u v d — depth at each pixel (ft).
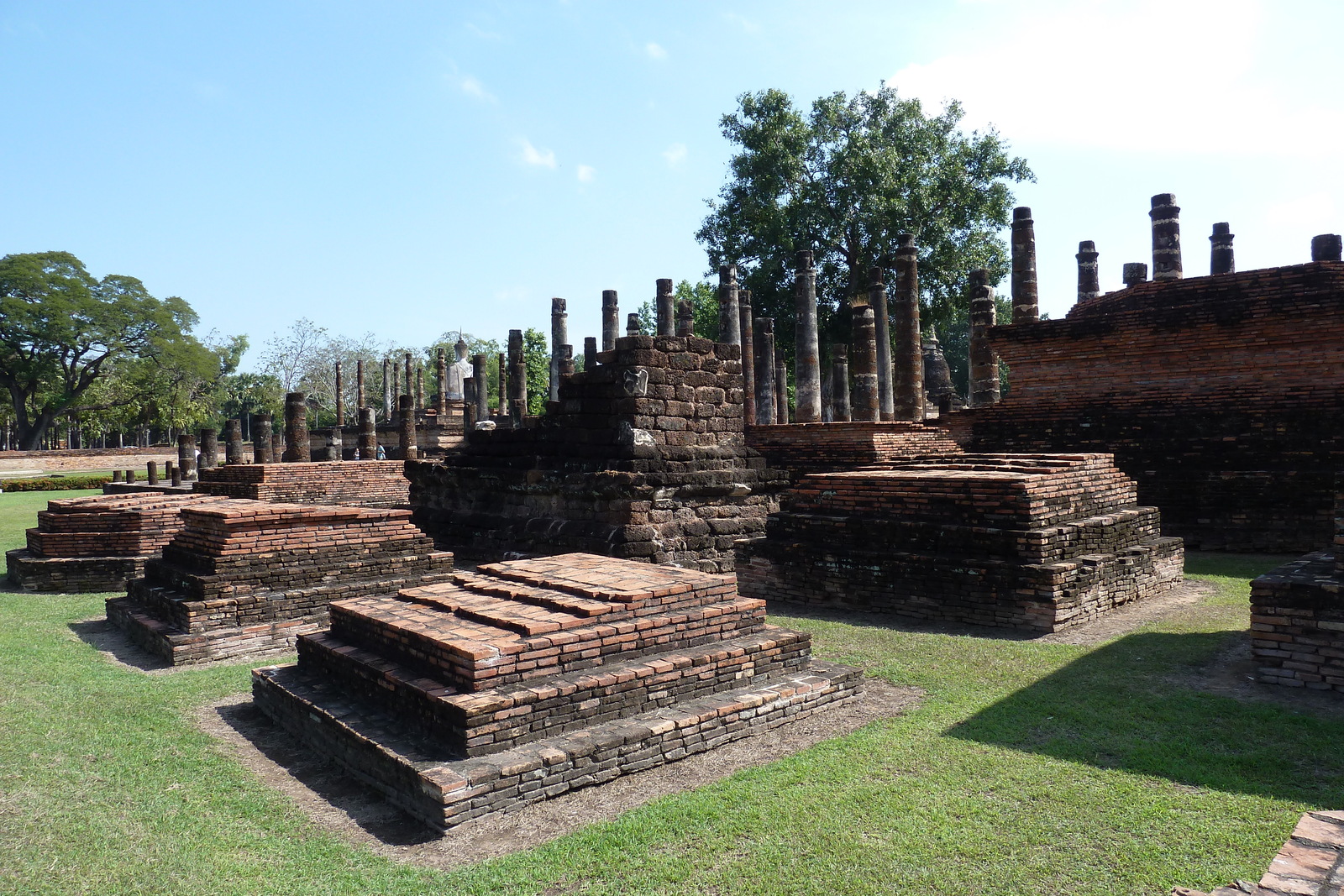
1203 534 48.88
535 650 18.89
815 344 82.23
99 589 43.52
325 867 14.87
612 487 38.45
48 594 42.93
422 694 18.40
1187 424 51.19
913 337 74.79
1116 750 18.80
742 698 20.86
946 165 116.26
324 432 147.43
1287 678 23.09
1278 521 46.80
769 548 37.01
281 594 30.55
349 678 21.31
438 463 50.83
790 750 19.69
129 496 48.83
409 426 102.42
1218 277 50.34
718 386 43.19
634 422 39.50
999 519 31.37
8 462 158.51
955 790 17.06
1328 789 16.58
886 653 27.32
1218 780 17.08
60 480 129.80
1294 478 46.44
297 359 220.02
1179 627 29.48
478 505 47.47
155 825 16.65
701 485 40.45
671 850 15.05
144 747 20.88
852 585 34.19
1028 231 68.74
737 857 14.76
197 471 103.50
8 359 191.31
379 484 69.97
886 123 118.11
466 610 21.38
